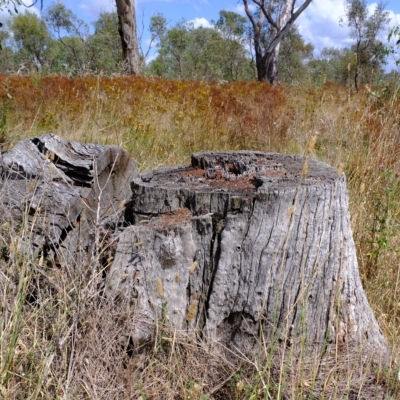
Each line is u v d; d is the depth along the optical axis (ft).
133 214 7.68
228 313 7.03
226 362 6.82
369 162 14.21
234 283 6.93
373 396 6.37
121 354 6.63
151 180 8.05
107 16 89.86
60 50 118.52
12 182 8.37
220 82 39.32
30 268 7.04
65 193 8.33
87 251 8.13
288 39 105.40
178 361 6.63
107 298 6.78
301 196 6.81
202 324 7.10
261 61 74.90
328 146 16.57
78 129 19.07
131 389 6.32
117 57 78.69
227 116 22.97
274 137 19.76
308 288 6.49
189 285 7.08
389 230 10.70
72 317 6.66
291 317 6.90
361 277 9.97
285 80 100.83
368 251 10.71
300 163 8.49
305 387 6.38
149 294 6.89
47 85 28.99
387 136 15.26
